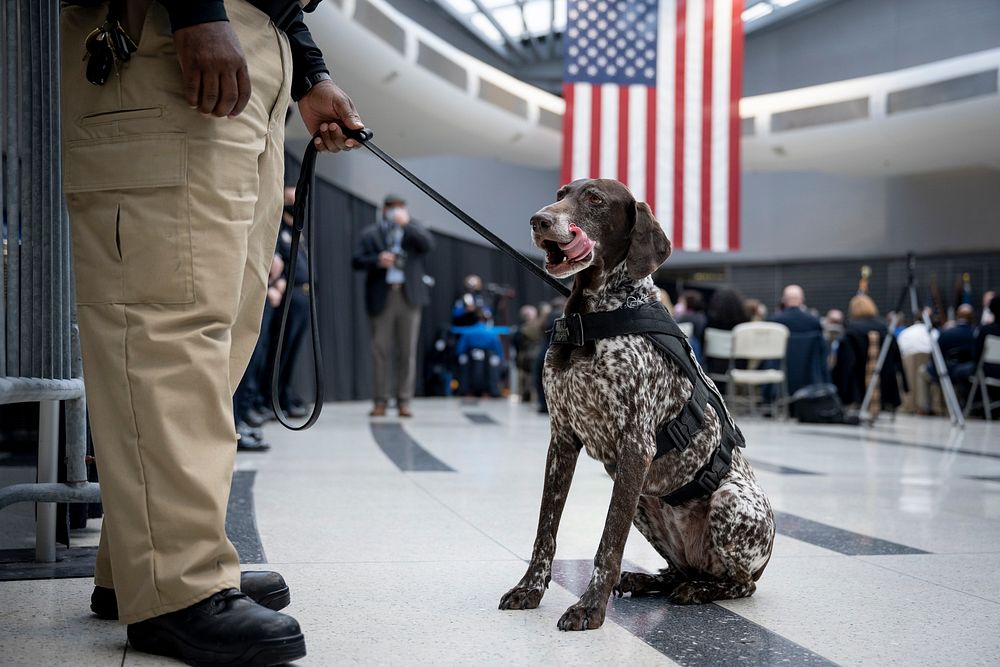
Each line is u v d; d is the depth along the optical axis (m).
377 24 9.23
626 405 1.82
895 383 9.34
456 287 15.00
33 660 1.46
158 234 1.45
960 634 1.78
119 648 1.53
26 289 1.98
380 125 11.12
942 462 5.19
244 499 3.29
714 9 7.42
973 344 10.02
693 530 2.04
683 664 1.54
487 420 7.84
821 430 7.74
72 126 1.51
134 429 1.44
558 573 2.24
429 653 1.57
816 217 16.86
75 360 2.25
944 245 15.67
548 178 17.61
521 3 12.91
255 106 1.57
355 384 11.59
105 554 1.69
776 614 1.91
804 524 3.06
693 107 7.38
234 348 1.66
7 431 3.88
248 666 1.40
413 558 2.38
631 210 1.92
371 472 4.14
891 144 11.80
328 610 1.84
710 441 1.98
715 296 9.14
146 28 1.45
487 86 11.30
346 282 11.43
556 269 1.80
